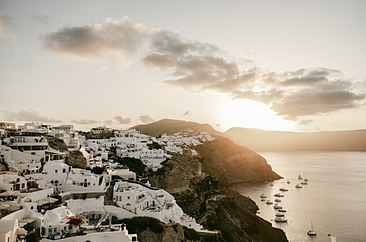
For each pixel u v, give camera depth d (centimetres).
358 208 18188
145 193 10650
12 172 8856
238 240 11831
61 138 13512
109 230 6700
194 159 19462
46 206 7525
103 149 16188
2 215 6203
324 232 13638
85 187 9488
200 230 9919
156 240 8281
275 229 13588
